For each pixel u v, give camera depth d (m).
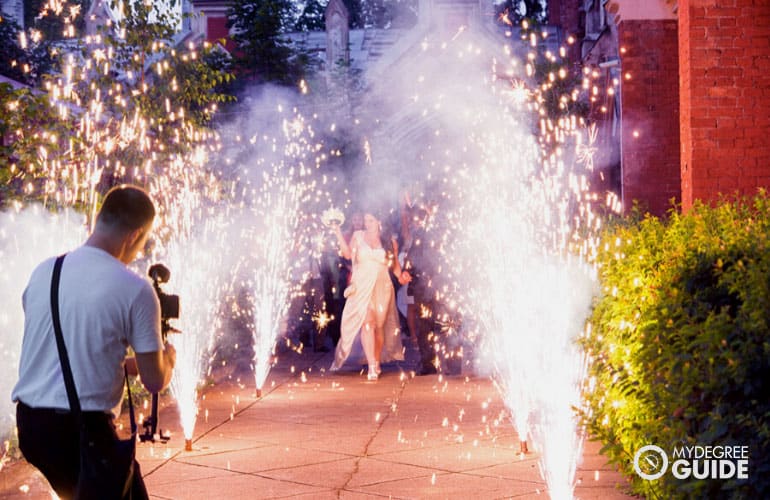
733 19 10.98
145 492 4.22
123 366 4.15
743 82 10.97
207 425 9.24
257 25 25.78
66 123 10.57
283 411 10.07
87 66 11.83
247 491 6.66
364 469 7.29
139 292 4.08
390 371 13.63
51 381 4.01
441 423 9.20
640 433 5.66
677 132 15.29
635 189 15.32
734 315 4.58
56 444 4.02
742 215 7.26
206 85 13.16
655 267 6.16
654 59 15.30
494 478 6.91
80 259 4.12
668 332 4.79
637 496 6.16
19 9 28.84
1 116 10.06
